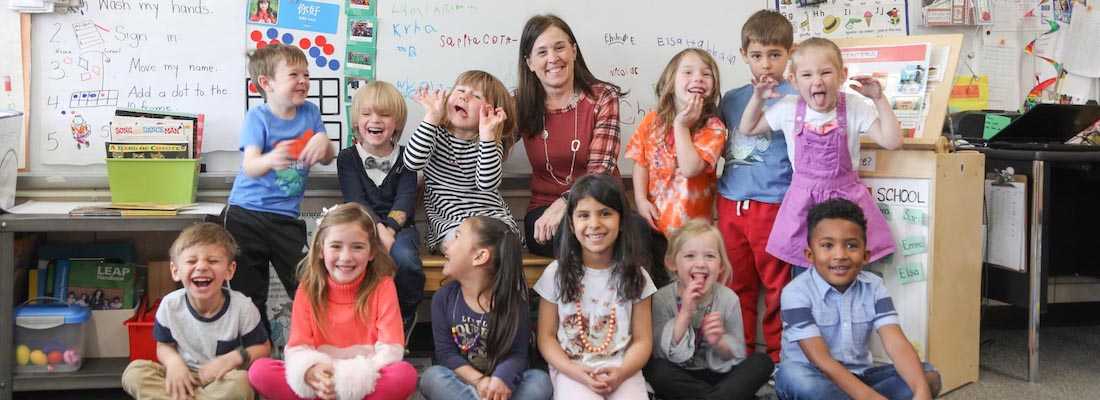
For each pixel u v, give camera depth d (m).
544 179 2.79
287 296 2.91
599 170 2.68
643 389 2.15
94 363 2.56
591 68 2.97
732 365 2.25
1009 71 3.20
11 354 2.39
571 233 2.24
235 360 2.14
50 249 2.74
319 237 2.15
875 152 2.54
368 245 2.15
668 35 3.01
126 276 2.67
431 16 2.88
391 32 2.86
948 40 2.54
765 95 2.45
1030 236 2.64
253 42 2.79
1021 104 3.23
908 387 2.17
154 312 2.58
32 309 2.47
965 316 2.58
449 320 2.21
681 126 2.54
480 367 2.21
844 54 2.67
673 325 2.23
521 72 2.76
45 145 2.71
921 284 2.49
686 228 2.27
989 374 2.72
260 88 2.55
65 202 2.70
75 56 2.71
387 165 2.65
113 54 2.72
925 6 3.12
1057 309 3.35
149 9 2.73
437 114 2.55
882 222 2.50
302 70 2.52
